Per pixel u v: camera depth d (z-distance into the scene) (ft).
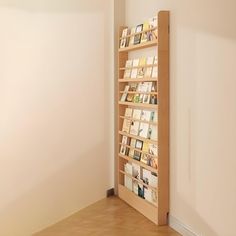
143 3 12.41
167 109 11.09
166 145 11.16
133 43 12.57
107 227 11.41
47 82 12.23
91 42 13.20
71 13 12.63
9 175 11.50
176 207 10.94
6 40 11.18
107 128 13.89
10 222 11.62
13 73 11.39
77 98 13.02
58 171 12.71
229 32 8.34
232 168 8.47
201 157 9.64
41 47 12.00
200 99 9.55
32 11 11.71
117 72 13.69
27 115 11.81
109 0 13.53
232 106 8.36
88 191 13.56
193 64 9.79
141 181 12.30
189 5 9.86
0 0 10.98
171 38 10.83
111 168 14.15
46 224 12.46
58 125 12.61
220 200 8.96
